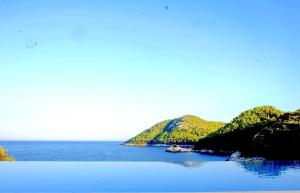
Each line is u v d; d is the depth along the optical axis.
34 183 5.96
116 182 6.19
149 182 6.22
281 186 5.84
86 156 38.84
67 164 9.30
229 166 9.18
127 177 6.82
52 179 6.45
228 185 5.93
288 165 9.44
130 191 5.29
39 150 56.88
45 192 5.18
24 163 9.41
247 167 8.80
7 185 5.76
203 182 6.25
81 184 5.90
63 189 5.41
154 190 5.39
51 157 36.06
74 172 7.58
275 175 7.22
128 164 9.46
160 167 8.82
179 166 9.12
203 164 9.64
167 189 5.50
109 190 5.38
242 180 6.49
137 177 6.86
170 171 7.93
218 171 7.95
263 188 5.65
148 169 8.34
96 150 59.88
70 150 58.47
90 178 6.66
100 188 5.53
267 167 8.85
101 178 6.68
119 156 38.72
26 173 7.43
